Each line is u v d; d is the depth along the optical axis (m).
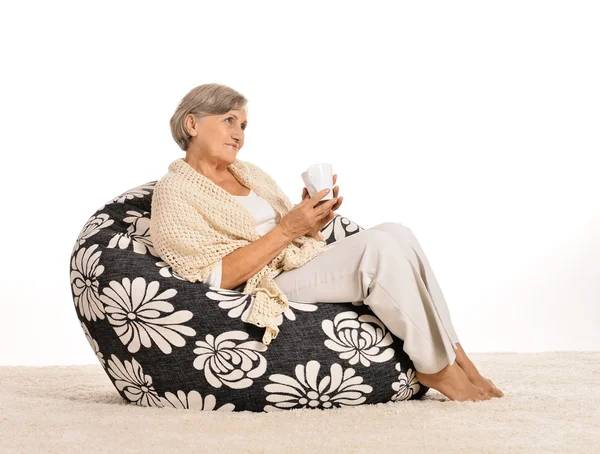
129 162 5.71
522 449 1.67
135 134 5.73
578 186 5.93
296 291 2.43
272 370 2.24
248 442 1.79
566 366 3.24
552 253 5.92
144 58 5.77
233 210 2.55
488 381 2.40
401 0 6.00
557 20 5.99
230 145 2.71
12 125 5.61
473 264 5.94
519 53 5.99
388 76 6.00
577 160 5.93
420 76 6.00
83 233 2.63
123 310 2.33
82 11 5.73
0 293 5.49
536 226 5.94
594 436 1.80
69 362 4.90
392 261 2.30
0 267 5.52
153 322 2.30
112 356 2.38
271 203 2.80
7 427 2.01
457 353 2.39
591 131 5.94
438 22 6.01
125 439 1.84
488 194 5.96
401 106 6.00
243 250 2.46
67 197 5.63
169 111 5.77
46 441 1.83
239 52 5.91
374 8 6.00
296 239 2.66
